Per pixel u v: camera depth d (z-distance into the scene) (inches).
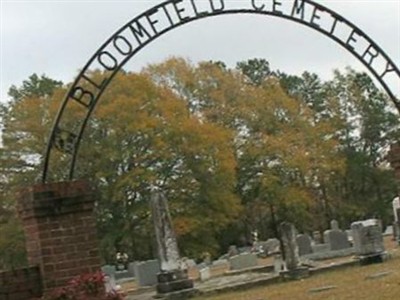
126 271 1887.3
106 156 2049.7
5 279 418.9
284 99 2549.2
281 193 2455.7
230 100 2474.2
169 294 1088.8
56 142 469.7
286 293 892.6
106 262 2218.3
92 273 425.1
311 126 2637.8
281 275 1095.6
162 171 2114.9
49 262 422.0
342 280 949.2
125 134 2069.4
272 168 2475.4
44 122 2103.8
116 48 486.3
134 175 2037.4
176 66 2402.8
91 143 2073.1
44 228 423.8
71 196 429.1
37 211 423.8
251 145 2448.3
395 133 3191.4
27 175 2071.9
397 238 1624.0
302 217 2635.3
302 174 2561.5
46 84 2436.0
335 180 2947.8
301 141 2559.1
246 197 2486.5
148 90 2107.5
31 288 422.3
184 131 2091.5
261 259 1836.9
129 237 2118.6
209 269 1465.3
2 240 2079.2
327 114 3122.5
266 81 2760.8
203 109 2452.0
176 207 2086.6
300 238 1553.9
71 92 478.3
